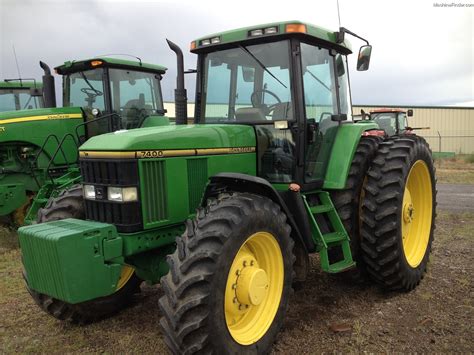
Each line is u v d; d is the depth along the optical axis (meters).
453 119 30.20
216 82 4.21
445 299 4.12
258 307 3.19
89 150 3.22
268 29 3.77
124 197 3.06
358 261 4.28
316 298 4.22
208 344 2.70
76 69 7.57
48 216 3.66
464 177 15.55
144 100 7.95
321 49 4.19
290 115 3.80
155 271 3.49
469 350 3.20
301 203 3.61
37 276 2.98
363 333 3.48
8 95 9.26
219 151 3.59
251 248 3.20
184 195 3.38
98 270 2.94
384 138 4.71
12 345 3.49
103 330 3.71
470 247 5.72
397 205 4.07
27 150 7.34
